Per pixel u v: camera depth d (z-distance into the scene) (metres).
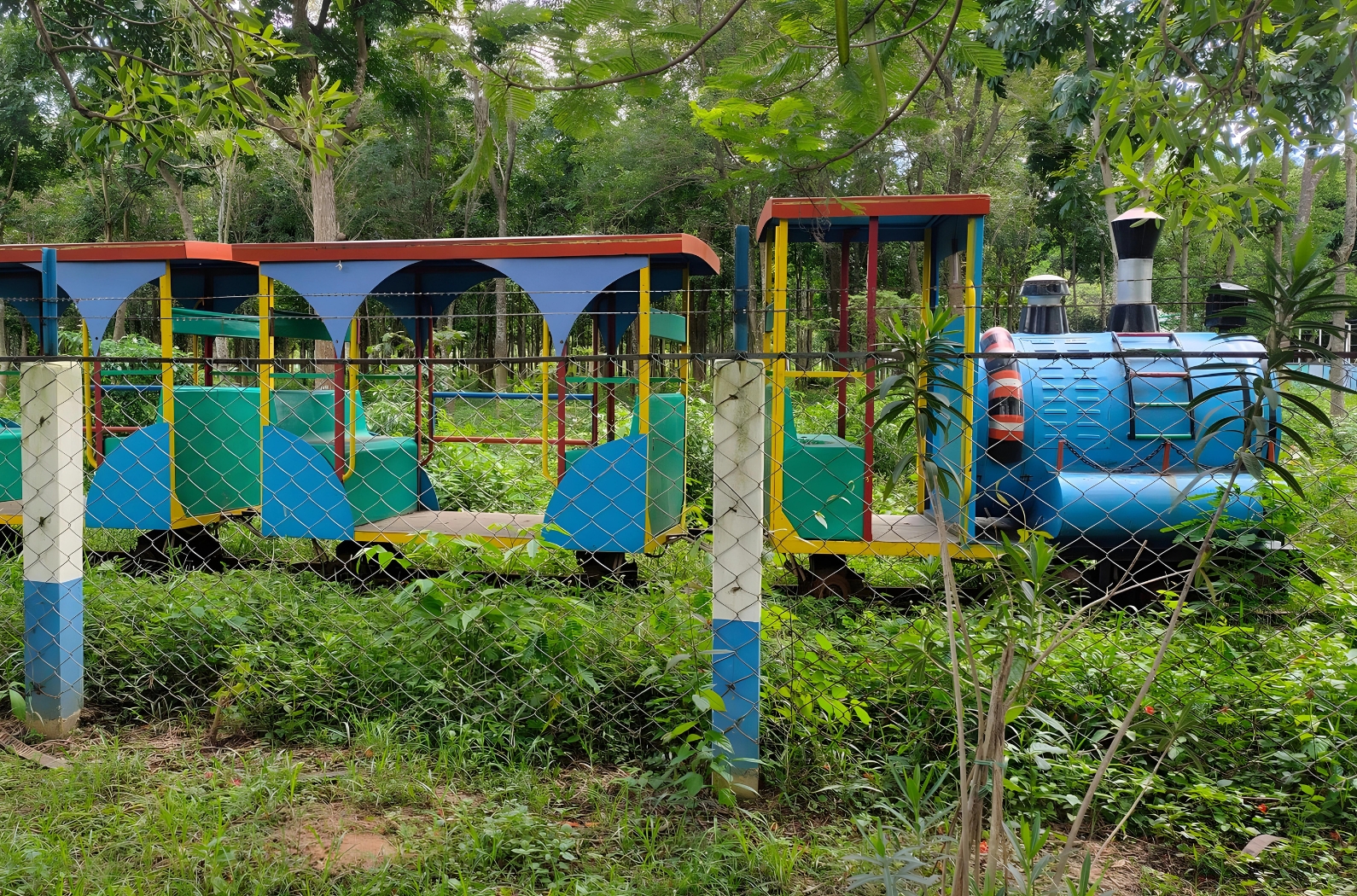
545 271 5.84
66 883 2.81
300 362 3.95
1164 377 6.02
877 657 4.15
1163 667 3.97
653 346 7.15
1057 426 6.09
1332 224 27.14
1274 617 5.19
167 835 3.10
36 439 3.99
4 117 24.34
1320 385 2.25
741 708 3.47
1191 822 3.29
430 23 1.81
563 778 3.69
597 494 5.93
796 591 6.36
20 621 4.84
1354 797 3.34
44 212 32.06
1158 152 3.05
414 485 7.28
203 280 7.48
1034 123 19.45
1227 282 6.61
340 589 5.87
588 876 2.87
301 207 30.92
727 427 3.43
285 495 6.18
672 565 6.37
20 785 3.51
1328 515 5.66
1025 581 2.45
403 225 30.45
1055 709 3.77
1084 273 26.34
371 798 3.43
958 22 1.79
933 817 2.92
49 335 4.06
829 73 1.83
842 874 2.93
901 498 7.72
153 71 3.98
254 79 3.72
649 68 1.82
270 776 3.52
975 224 5.54
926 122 1.87
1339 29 2.29
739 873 2.92
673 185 23.94
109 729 4.15
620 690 4.03
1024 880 2.34
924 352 2.51
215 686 4.43
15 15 9.44
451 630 4.29
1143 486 5.76
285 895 2.80
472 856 2.99
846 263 6.46
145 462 6.27
